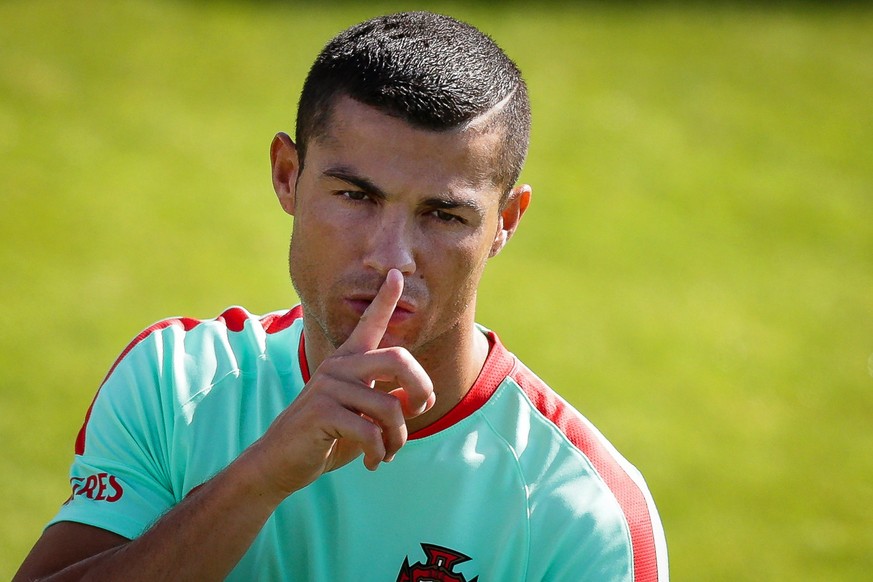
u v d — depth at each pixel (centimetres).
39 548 693
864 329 2756
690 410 2364
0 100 3303
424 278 634
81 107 3356
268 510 616
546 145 3484
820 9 4672
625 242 3048
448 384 696
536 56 4025
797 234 3180
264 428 721
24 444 1991
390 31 653
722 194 3347
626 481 715
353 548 695
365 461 597
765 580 1861
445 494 697
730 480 2139
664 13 4503
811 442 2292
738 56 4194
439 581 689
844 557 1939
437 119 613
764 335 2688
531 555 690
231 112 3462
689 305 2792
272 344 764
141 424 724
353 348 612
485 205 640
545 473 703
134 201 2952
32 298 2489
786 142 3666
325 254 639
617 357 2536
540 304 2712
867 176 3516
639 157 3484
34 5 3869
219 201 3016
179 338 760
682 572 1867
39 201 2883
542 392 743
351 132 622
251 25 3981
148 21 3894
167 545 615
